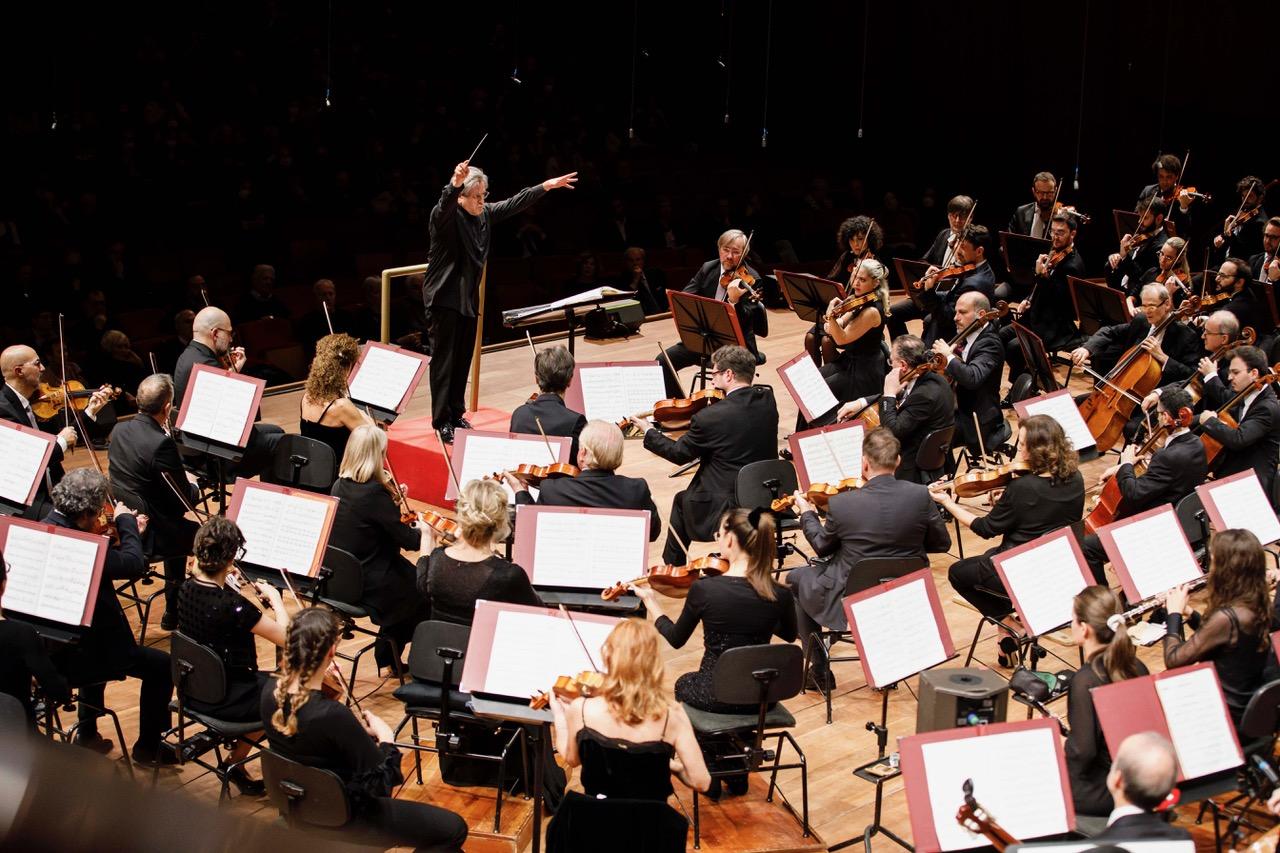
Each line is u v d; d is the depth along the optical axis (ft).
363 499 18.60
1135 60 54.08
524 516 17.44
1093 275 55.77
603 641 14.82
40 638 16.29
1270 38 50.62
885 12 61.21
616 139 63.00
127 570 17.21
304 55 58.34
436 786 16.52
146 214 48.57
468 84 63.36
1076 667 20.42
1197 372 26.96
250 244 48.57
